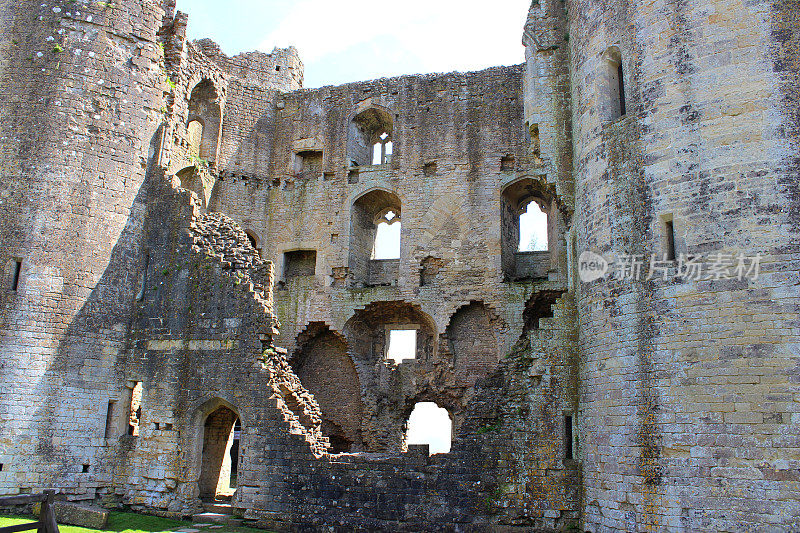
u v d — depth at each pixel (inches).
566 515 729.6
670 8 706.2
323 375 1103.6
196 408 830.5
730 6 671.1
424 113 1144.8
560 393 772.6
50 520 512.7
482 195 1078.4
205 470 893.8
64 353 816.3
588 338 730.8
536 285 1007.0
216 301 855.7
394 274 1160.8
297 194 1181.7
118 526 729.6
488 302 1024.9
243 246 893.2
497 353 1010.1
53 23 895.1
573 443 754.8
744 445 580.7
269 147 1219.2
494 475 755.4
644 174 695.1
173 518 793.6
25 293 808.3
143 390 852.0
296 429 799.1
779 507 557.0
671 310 643.5
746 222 621.0
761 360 588.4
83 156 870.4
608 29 767.7
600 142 751.7
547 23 922.7
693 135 665.0
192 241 887.7
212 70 1148.5
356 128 1208.2
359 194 1143.6
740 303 607.8
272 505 780.0
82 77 888.9
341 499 765.3
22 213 831.1
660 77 698.8
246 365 823.1
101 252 863.1
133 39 937.5
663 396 631.8
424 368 1054.4
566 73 897.5
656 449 626.5
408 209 1104.2
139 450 834.2
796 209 606.2
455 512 745.0
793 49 640.4
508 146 1088.8
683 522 596.7
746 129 639.1
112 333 860.6
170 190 916.6
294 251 1167.0
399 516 751.1
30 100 868.0
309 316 1102.4
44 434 786.8
